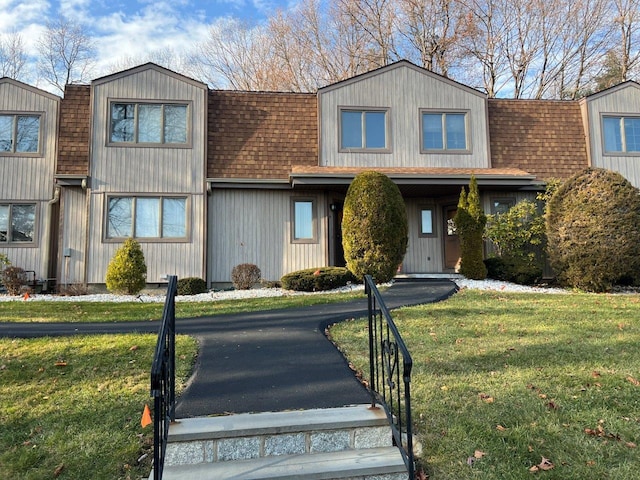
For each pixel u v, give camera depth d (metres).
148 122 11.45
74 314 7.45
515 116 12.99
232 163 11.73
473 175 11.20
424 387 3.92
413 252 12.88
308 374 4.14
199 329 6.14
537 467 2.78
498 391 3.82
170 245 11.20
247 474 2.71
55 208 11.88
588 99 12.95
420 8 22.86
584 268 9.81
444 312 6.95
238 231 11.70
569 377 4.11
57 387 4.00
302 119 12.41
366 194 10.11
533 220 11.68
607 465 2.80
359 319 6.70
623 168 12.71
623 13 21.55
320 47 24.95
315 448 3.04
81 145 11.24
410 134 12.38
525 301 8.05
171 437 2.88
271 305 8.08
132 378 4.21
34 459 2.90
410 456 2.54
